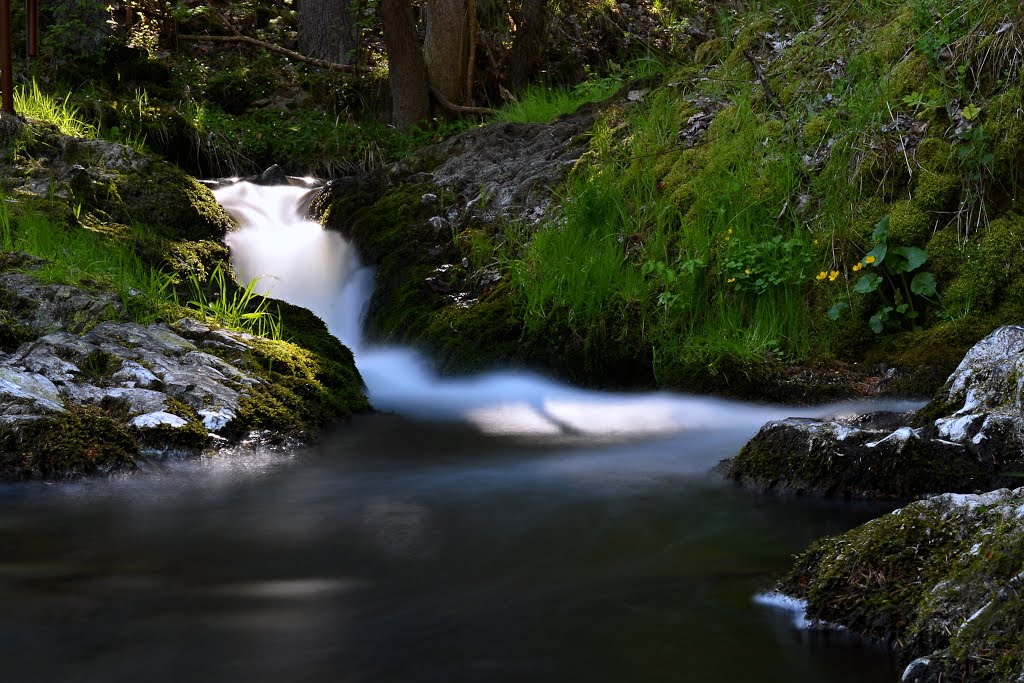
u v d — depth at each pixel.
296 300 8.42
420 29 14.85
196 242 8.23
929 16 7.53
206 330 6.09
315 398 5.93
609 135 8.57
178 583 3.54
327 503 4.47
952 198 6.57
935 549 2.98
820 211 6.99
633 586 3.49
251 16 14.66
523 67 13.52
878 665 2.83
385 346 7.83
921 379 5.91
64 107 9.59
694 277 6.89
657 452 5.37
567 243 7.43
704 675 2.81
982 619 2.60
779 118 7.85
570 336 7.00
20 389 5.04
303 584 3.52
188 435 5.09
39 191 7.93
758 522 4.16
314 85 12.91
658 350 6.74
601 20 14.77
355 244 8.72
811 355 6.46
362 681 2.80
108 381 5.39
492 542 3.97
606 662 2.91
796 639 3.02
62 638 3.08
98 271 6.56
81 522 4.17
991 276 6.16
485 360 7.13
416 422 6.06
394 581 3.56
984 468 4.20
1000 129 6.59
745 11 9.80
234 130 11.14
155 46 12.73
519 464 5.12
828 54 8.07
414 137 11.55
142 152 9.18
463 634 3.11
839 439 4.55
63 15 11.49
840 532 3.99
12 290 5.88
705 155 7.73
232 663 2.91
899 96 7.25
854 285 6.53
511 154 9.29
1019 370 4.39
